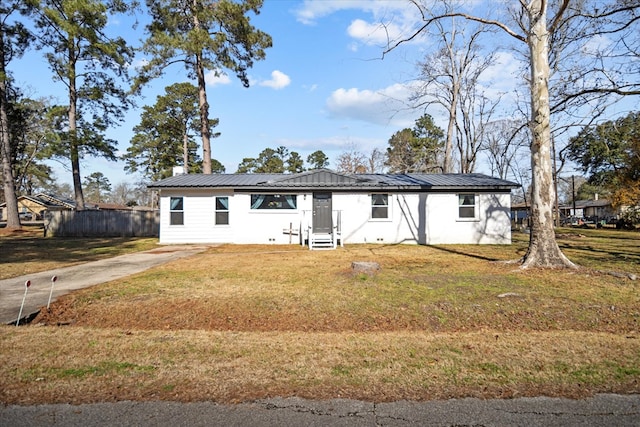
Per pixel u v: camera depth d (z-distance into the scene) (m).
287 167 60.06
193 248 16.12
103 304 6.51
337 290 7.39
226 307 6.30
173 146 47.41
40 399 2.99
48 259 12.62
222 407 2.88
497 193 18.00
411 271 9.52
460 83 26.97
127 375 3.41
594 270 9.12
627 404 2.93
